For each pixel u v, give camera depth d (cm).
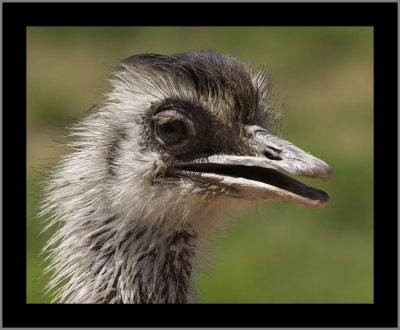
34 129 2339
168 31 2727
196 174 1082
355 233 2025
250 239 2008
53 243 1146
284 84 2523
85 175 1127
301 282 1881
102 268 1094
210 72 1106
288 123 2364
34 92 2466
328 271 1897
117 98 1141
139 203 1092
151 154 1097
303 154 1042
